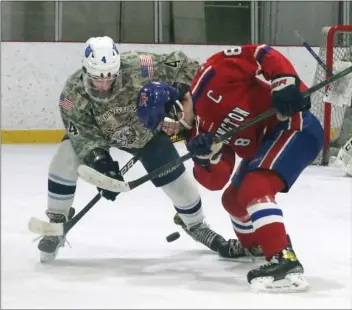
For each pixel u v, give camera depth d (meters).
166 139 7.19
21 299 5.71
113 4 24.75
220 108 6.21
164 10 25.00
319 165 17.12
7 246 8.05
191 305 5.51
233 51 6.22
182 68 6.80
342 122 17.97
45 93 21.97
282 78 5.91
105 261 7.34
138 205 11.27
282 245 5.96
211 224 9.65
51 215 7.36
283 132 6.30
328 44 17.09
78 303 5.59
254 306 5.47
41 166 16.41
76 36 24.64
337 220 9.97
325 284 6.30
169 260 7.41
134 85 6.62
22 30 24.30
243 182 6.19
